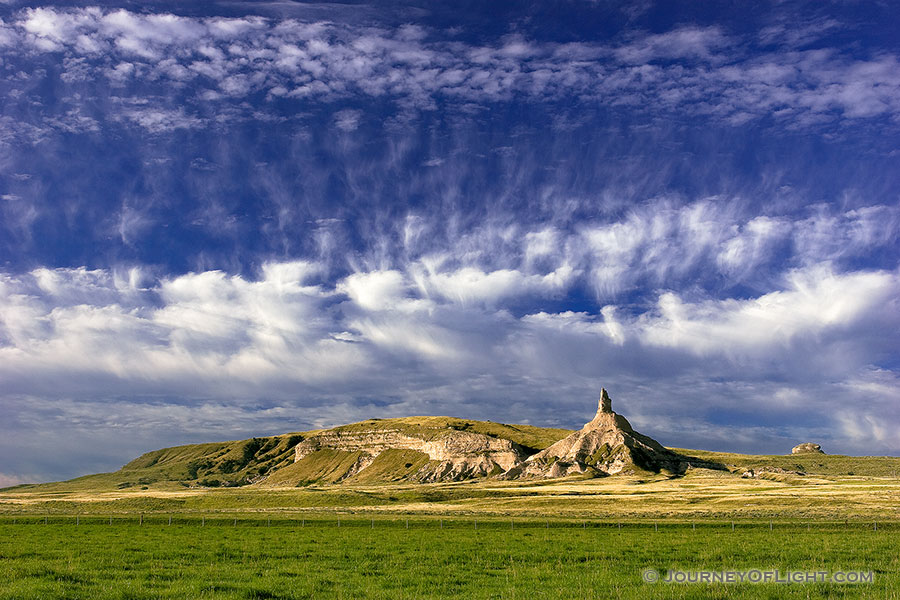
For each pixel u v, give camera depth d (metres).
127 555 59.94
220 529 93.31
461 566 54.09
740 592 42.59
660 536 79.81
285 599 39.94
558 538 77.25
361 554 61.44
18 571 48.06
